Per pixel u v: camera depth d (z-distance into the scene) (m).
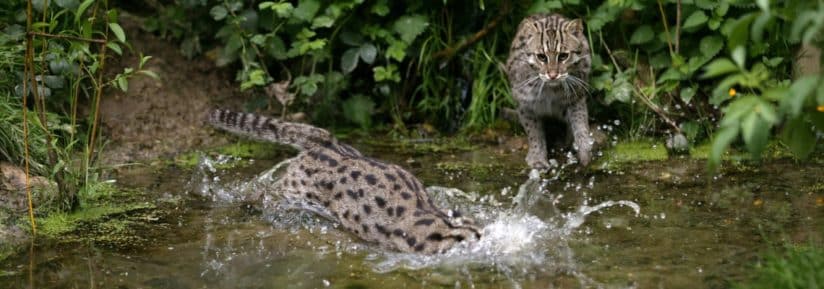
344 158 7.09
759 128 3.70
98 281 5.69
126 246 6.36
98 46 9.16
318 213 7.03
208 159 8.63
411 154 9.01
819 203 7.04
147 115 9.23
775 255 5.63
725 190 7.52
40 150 7.48
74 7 7.97
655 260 5.92
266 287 5.57
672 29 9.01
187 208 7.26
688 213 6.95
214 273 5.83
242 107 9.72
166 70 9.68
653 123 9.11
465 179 8.14
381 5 9.28
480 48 9.76
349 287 5.55
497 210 7.19
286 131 7.43
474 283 5.60
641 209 7.10
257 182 7.86
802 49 8.30
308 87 9.20
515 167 8.55
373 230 6.50
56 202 7.11
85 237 6.54
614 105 9.31
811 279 5.08
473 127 9.66
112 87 9.23
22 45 7.95
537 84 8.70
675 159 8.54
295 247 6.39
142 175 8.13
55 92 8.47
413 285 5.57
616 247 6.21
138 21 9.84
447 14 9.83
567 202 7.38
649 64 9.27
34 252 6.23
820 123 4.18
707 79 9.02
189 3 9.33
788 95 3.62
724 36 8.70
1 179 7.16
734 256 5.94
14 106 7.86
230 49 9.41
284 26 9.49
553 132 9.62
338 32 9.73
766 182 7.66
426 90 9.88
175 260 6.09
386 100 10.01
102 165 8.27
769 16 3.62
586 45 8.77
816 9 3.80
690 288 5.40
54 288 5.57
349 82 9.89
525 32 8.82
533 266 5.88
